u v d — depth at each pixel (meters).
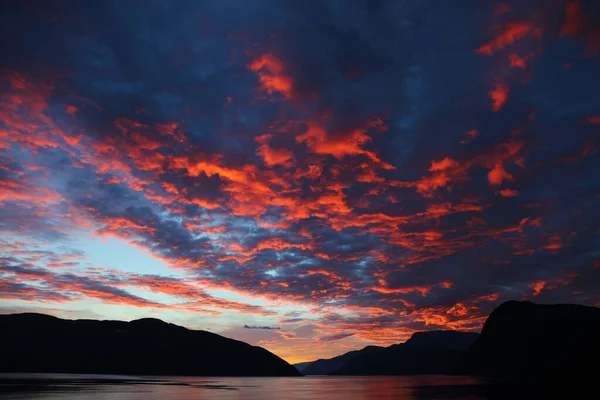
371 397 81.94
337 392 100.38
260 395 87.62
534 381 139.25
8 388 93.12
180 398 73.94
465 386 120.88
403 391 102.12
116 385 115.00
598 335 192.25
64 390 89.69
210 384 142.00
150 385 120.69
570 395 80.12
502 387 111.06
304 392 100.56
